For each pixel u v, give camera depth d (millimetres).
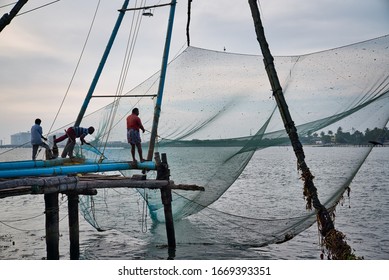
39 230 20281
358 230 20328
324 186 13469
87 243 17828
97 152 17047
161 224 17375
